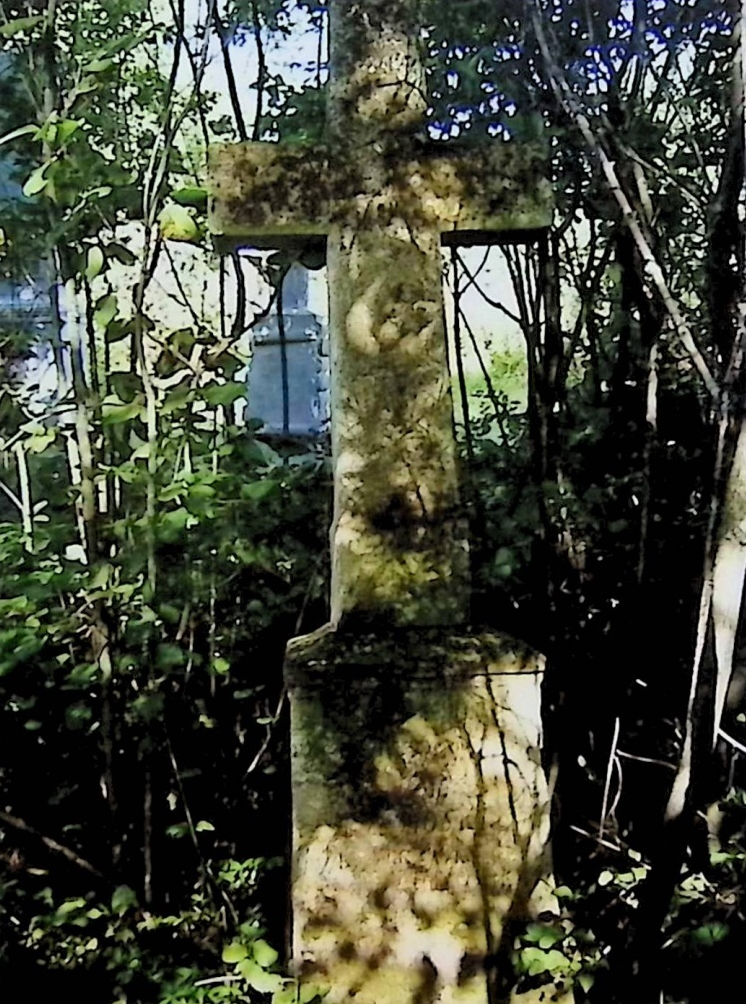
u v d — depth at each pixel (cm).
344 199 218
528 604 295
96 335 256
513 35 276
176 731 272
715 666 173
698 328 267
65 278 236
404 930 205
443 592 216
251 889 256
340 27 223
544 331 297
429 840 206
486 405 405
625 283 268
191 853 269
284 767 284
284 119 331
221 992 211
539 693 212
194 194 223
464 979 205
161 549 270
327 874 206
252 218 217
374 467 217
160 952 235
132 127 276
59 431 240
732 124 187
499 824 208
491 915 207
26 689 275
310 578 307
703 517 275
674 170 264
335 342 220
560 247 323
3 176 274
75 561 246
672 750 272
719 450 171
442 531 217
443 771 207
